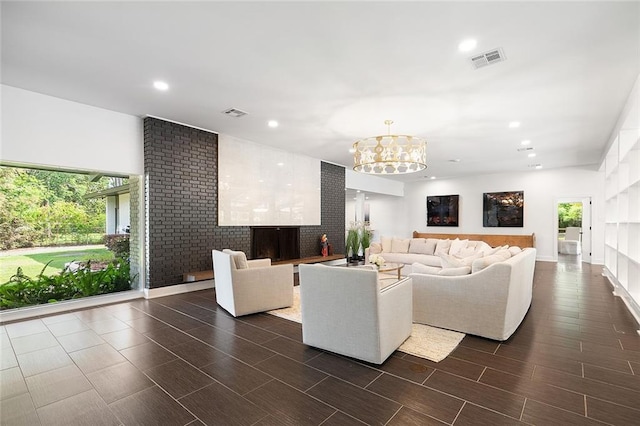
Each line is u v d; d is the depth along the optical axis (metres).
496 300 2.87
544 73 3.06
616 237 5.01
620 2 2.04
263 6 2.13
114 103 3.98
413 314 3.34
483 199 9.67
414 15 2.21
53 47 2.67
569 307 4.02
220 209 5.36
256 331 3.21
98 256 4.64
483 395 2.02
